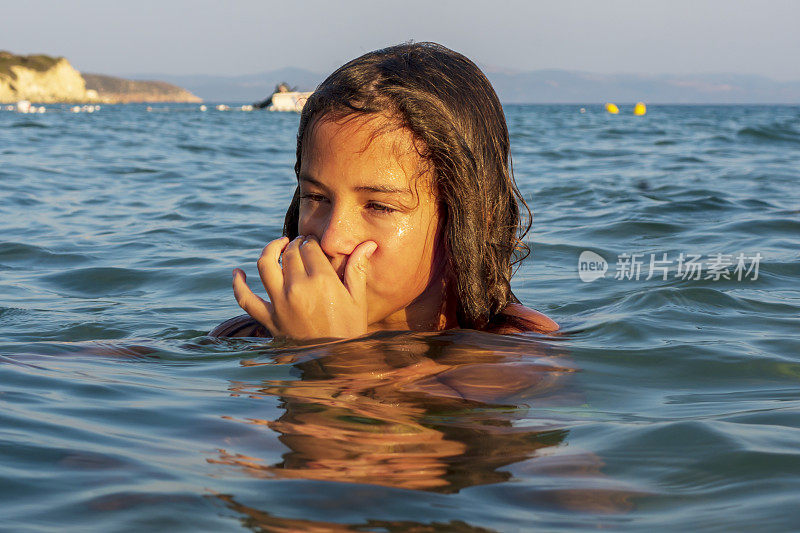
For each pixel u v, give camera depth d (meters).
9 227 6.57
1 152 15.54
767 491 1.36
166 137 23.56
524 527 1.20
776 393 2.09
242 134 26.55
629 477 1.43
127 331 3.16
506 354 2.20
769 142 19.50
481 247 2.27
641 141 20.56
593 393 2.03
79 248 5.52
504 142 2.36
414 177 2.12
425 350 2.18
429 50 2.28
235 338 2.61
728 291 3.76
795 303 3.49
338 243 2.18
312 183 2.19
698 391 2.10
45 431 1.63
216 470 1.40
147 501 1.26
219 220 7.07
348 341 2.21
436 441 1.58
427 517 1.22
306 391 1.90
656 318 3.03
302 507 1.24
